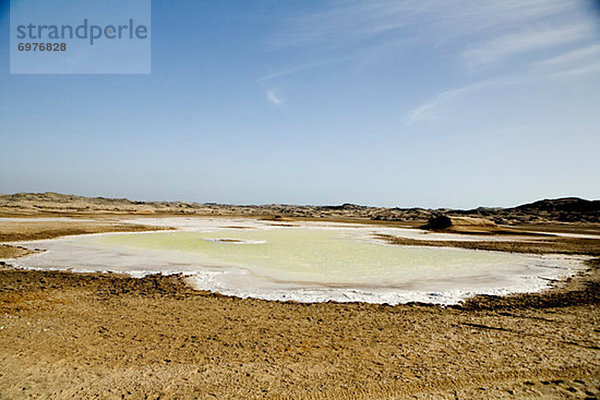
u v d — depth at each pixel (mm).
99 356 7062
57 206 101938
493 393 5855
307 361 7012
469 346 7902
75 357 6980
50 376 6219
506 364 6953
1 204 94188
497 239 35375
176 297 11852
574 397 5738
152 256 20562
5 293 11422
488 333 8781
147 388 5895
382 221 83625
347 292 13023
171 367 6656
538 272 17547
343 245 28000
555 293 13289
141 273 15781
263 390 5879
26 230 31984
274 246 26562
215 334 8422
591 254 24625
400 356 7309
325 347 7742
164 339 8031
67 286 12961
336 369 6680
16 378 6117
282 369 6645
